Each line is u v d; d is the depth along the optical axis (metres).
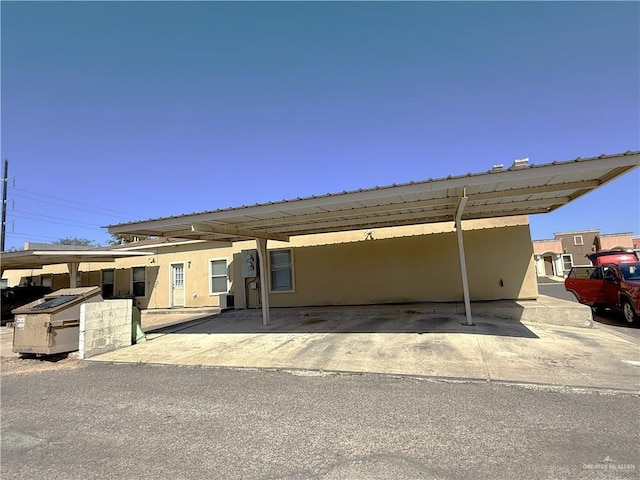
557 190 7.47
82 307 8.09
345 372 6.01
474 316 10.12
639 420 3.85
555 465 3.01
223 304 15.13
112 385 5.95
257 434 3.85
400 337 8.03
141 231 10.34
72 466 3.33
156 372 6.69
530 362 6.08
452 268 12.20
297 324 10.60
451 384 5.24
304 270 13.91
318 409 4.48
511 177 6.42
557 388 4.93
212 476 3.07
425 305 11.73
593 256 15.33
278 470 3.12
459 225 8.95
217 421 4.24
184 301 16.80
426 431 3.74
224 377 6.13
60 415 4.65
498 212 10.45
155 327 12.16
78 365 7.52
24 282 22.11
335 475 3.00
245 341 8.77
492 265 11.85
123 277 18.52
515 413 4.13
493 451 3.28
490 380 5.30
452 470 3.00
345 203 7.91
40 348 8.03
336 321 10.62
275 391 5.25
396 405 4.51
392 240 12.95
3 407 5.02
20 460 3.47
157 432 4.01
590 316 9.48
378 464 3.15
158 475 3.12
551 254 38.56
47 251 14.52
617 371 5.57
